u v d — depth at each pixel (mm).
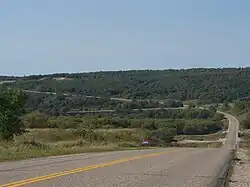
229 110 152375
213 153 34438
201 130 113188
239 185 15258
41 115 86125
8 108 46750
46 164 20109
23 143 39531
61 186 12508
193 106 148500
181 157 27656
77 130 62906
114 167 19078
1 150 27766
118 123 97875
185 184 14109
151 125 100500
